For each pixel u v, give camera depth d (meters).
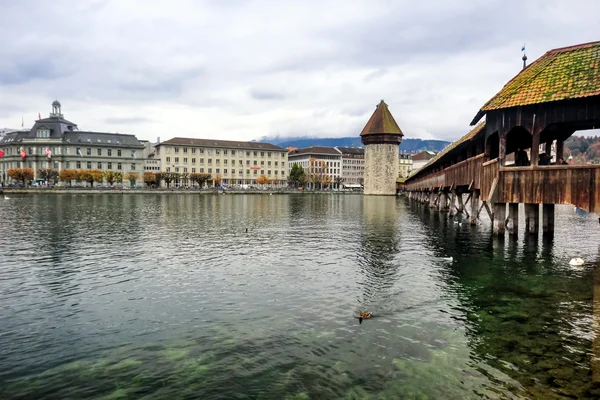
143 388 7.66
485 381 7.79
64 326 10.80
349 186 186.62
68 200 68.62
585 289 14.12
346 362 8.59
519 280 15.43
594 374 8.04
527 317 11.31
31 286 14.64
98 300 13.04
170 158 144.75
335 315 11.49
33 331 10.47
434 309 12.00
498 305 12.37
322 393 7.41
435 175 51.03
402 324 10.78
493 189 19.67
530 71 20.06
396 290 14.04
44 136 128.75
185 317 11.43
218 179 150.00
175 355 9.02
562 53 19.53
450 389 7.50
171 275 16.34
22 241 24.31
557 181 17.50
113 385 7.77
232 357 8.88
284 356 8.91
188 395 7.41
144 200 74.06
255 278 15.85
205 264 18.47
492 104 19.78
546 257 19.95
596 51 17.97
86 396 7.41
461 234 28.78
